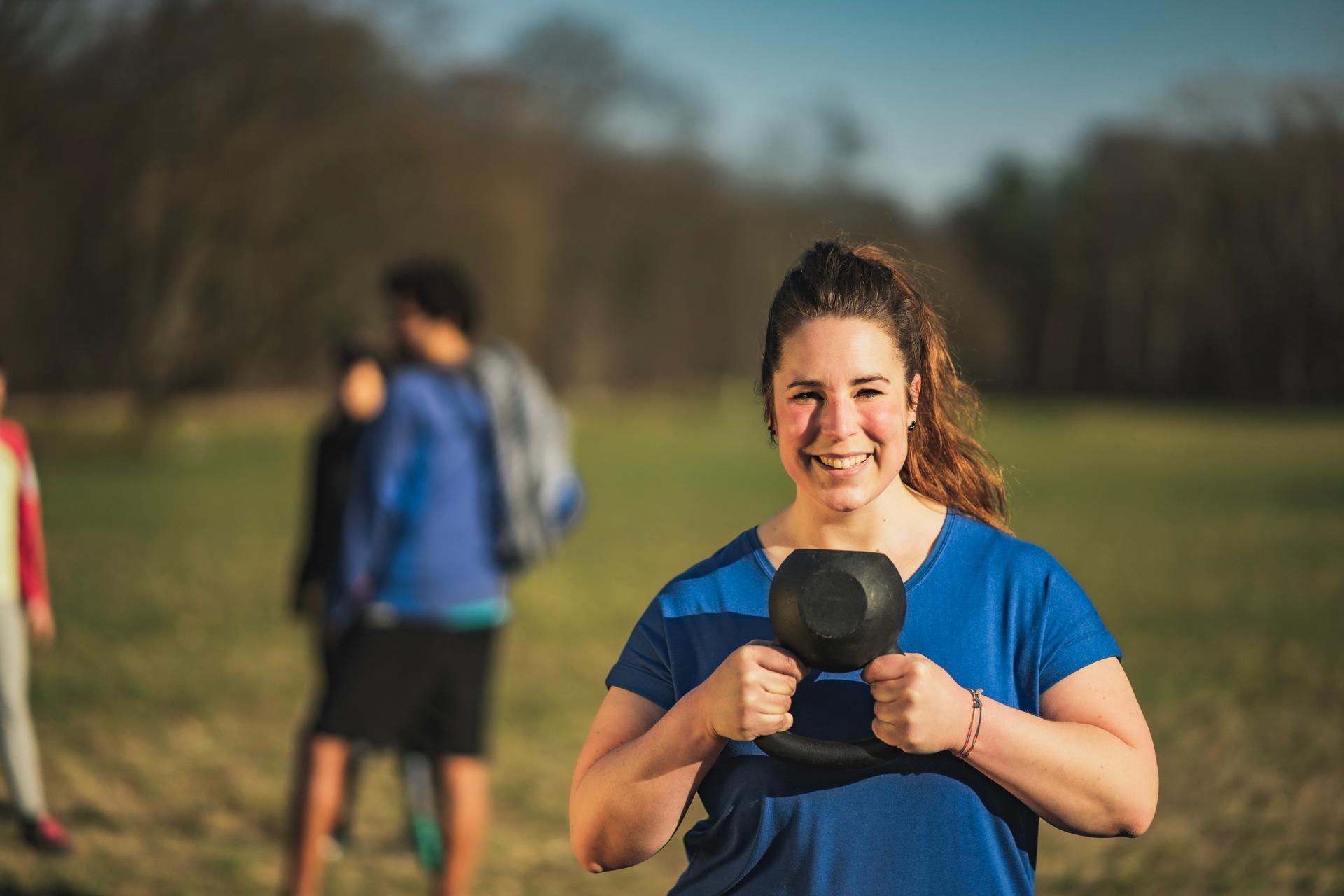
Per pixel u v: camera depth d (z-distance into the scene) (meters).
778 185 63.25
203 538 15.85
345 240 32.56
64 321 30.12
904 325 1.82
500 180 38.69
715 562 1.94
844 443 1.77
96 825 5.69
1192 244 62.59
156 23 27.77
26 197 27.41
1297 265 59.25
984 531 1.88
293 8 29.88
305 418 43.91
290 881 4.25
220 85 29.45
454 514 4.45
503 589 4.63
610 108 59.62
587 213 61.25
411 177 33.91
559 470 4.62
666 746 1.73
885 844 1.71
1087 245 70.19
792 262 1.94
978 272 70.31
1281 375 61.47
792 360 1.80
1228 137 60.06
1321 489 22.70
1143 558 14.23
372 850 5.47
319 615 5.23
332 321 33.12
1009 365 70.44
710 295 64.88
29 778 5.29
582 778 1.86
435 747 4.49
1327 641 9.61
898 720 1.61
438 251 35.16
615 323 64.88
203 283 30.53
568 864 5.42
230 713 7.75
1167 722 7.45
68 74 27.31
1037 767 1.66
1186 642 9.65
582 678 8.90
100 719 7.50
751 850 1.76
